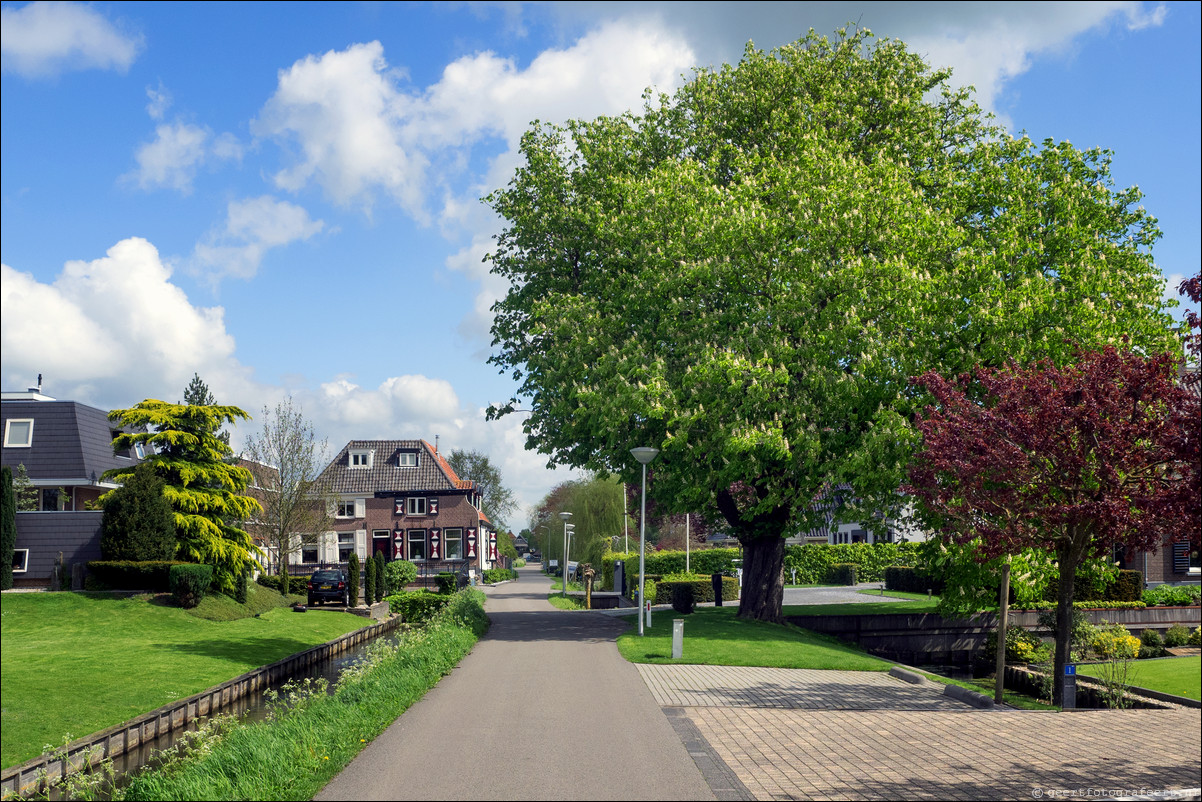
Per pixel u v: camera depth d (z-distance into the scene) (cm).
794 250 2230
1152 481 1203
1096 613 2723
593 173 2777
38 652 2086
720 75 2891
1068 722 1206
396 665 1554
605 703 1337
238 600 3156
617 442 2525
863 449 2086
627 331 2458
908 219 2273
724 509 2641
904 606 3089
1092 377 1273
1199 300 983
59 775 1276
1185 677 1741
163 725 1598
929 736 1099
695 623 2495
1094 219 2464
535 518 12112
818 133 2564
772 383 2133
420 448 6606
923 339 2194
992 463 1315
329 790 855
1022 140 2636
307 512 4300
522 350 2919
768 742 1060
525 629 2539
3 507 2834
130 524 2877
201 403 3978
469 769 930
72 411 3619
